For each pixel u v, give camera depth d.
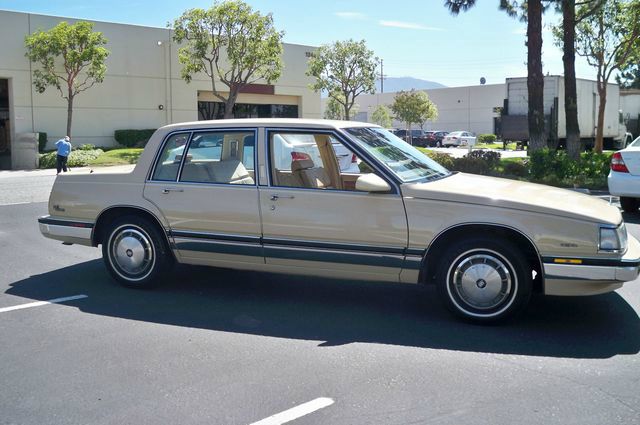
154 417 3.91
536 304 6.18
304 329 5.55
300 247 5.93
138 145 33.91
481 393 4.20
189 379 4.46
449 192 5.53
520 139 27.27
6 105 31.17
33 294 6.68
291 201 5.91
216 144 6.47
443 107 71.25
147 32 34.38
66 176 7.00
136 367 4.70
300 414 3.92
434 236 5.50
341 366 4.68
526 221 5.30
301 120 6.26
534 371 4.56
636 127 38.28
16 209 13.58
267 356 4.90
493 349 5.01
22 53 30.25
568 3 18.73
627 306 6.11
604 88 26.72
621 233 5.28
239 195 6.12
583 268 5.19
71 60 29.06
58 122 31.77
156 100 35.06
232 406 4.04
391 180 5.68
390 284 7.02
